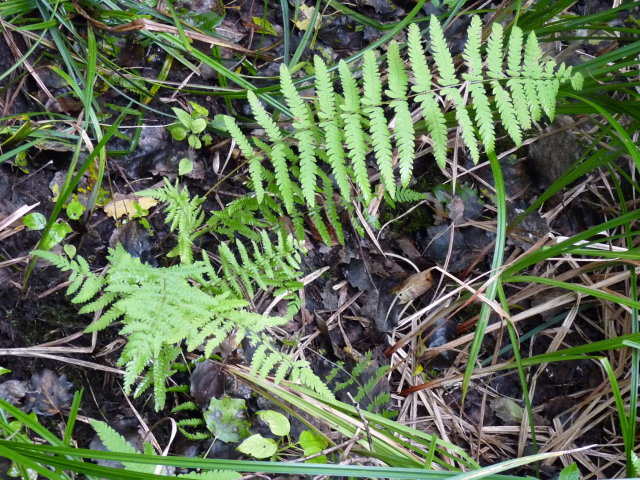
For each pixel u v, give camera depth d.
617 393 0.52
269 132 0.50
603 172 0.77
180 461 0.39
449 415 0.67
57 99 0.61
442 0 0.81
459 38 0.79
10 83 0.58
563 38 0.69
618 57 0.59
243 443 0.53
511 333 0.59
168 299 0.46
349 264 0.69
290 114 0.62
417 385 0.66
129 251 0.59
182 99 0.68
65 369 0.53
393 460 0.52
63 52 0.61
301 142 0.49
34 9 0.63
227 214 0.59
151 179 0.63
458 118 0.49
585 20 0.65
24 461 0.37
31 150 0.58
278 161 0.50
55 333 0.54
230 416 0.56
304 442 0.55
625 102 0.58
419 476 0.42
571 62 0.79
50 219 0.52
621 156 0.78
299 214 0.60
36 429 0.42
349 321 0.68
